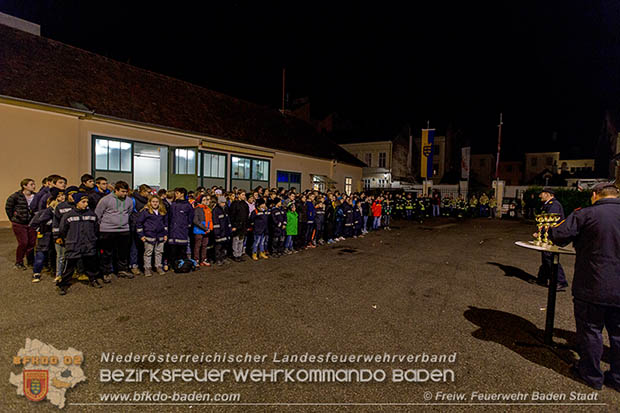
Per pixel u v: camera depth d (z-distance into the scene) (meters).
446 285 6.23
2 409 2.52
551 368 3.37
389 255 9.00
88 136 11.45
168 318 4.25
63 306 4.50
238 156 16.61
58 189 6.06
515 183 51.75
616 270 2.97
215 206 7.04
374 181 29.69
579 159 46.25
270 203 8.66
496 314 4.81
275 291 5.51
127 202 5.80
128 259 5.98
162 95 15.36
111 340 3.63
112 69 14.32
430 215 23.64
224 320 4.26
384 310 4.82
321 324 4.25
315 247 9.91
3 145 9.70
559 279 6.13
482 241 12.16
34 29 13.78
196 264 6.80
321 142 24.88
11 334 3.66
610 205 3.15
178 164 14.25
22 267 6.14
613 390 3.04
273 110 23.84
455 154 42.59
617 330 3.05
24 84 10.33
